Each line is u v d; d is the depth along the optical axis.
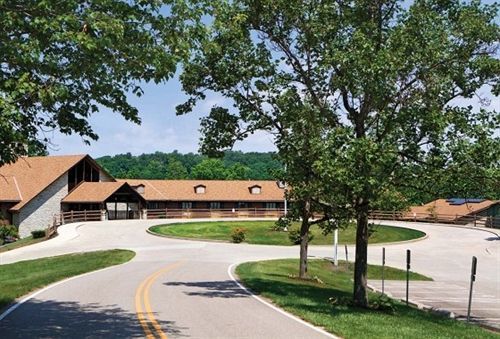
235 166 135.88
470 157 15.76
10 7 8.47
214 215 83.62
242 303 16.16
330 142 14.92
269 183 89.88
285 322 13.09
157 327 11.91
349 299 18.25
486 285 31.72
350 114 17.41
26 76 8.10
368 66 15.02
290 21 18.22
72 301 15.80
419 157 16.62
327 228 18.62
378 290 28.52
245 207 86.81
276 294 18.19
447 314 20.47
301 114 17.86
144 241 49.34
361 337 11.50
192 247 44.72
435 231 62.28
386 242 53.88
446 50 16.09
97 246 44.97
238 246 46.97
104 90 10.27
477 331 14.91
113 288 19.02
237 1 18.52
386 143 14.82
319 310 15.30
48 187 62.41
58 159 66.06
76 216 63.78
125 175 168.25
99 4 8.83
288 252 42.94
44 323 12.18
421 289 29.41
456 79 16.75
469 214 72.81
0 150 8.88
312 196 17.81
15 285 19.12
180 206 83.88
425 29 15.95
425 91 16.28
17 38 8.57
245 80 19.98
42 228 61.56
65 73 9.49
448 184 16.73
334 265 36.91
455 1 16.72
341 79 16.59
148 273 25.02
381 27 17.19
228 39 18.86
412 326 13.91
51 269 28.59
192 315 13.80
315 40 17.89
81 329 11.52
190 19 9.80
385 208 16.36
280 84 19.23
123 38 9.20
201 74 20.30
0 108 7.97
